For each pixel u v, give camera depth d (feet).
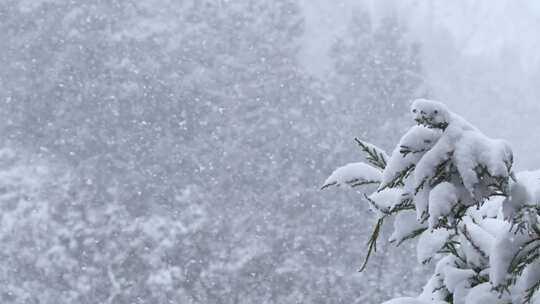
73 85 169.17
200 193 146.51
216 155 153.79
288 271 131.75
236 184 147.43
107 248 136.98
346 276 129.90
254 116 160.04
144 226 139.85
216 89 167.22
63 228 140.36
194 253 136.26
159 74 170.81
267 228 138.72
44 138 159.02
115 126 160.86
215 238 138.31
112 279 133.08
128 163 153.79
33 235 138.92
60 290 133.18
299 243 135.03
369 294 127.03
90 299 132.26
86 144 156.76
